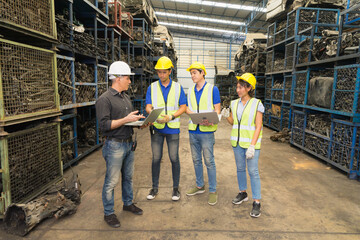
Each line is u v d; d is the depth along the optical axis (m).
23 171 2.72
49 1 3.07
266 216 2.66
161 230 2.38
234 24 20.47
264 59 10.20
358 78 3.62
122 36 7.86
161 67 2.66
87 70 4.91
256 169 2.58
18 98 2.64
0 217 2.40
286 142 6.53
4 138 2.37
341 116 4.32
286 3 7.41
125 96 2.48
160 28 12.87
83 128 5.34
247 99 2.63
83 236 2.28
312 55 5.50
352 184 3.61
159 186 3.50
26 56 2.83
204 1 15.38
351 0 6.44
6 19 2.33
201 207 2.86
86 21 5.84
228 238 2.25
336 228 2.43
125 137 2.34
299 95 5.77
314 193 3.28
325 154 4.64
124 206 2.72
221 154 5.28
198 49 26.88
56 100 3.29
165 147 5.93
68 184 2.99
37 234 2.31
